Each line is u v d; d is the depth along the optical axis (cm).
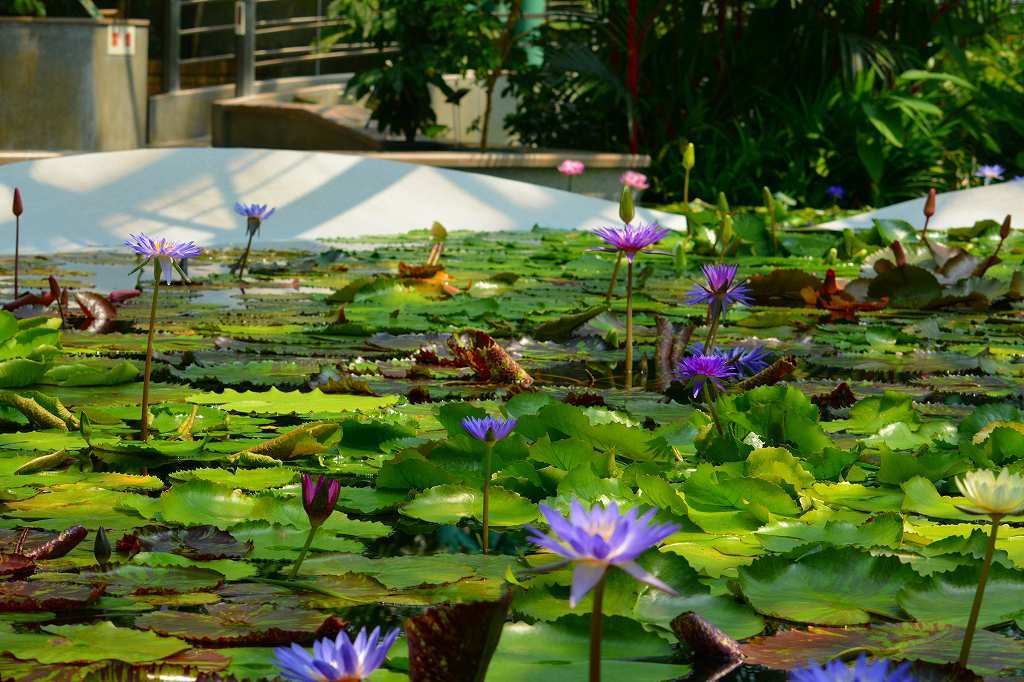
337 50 1325
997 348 352
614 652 120
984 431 215
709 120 1161
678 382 278
